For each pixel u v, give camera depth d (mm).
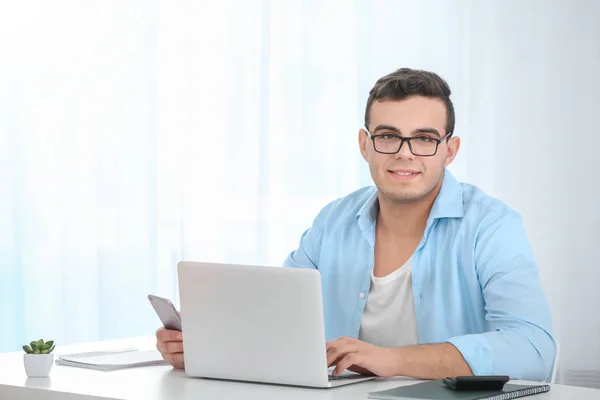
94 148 4688
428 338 2428
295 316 1929
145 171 4742
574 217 4301
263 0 4762
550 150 4336
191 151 4805
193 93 4809
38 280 4582
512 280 2295
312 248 2764
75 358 2350
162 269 4762
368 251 2584
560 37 4320
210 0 4809
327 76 4695
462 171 4465
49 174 4613
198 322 2059
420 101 2336
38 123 4605
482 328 2406
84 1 4680
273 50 4754
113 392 1908
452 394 1778
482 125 4438
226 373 2041
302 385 1956
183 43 4801
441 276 2430
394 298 2508
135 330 4723
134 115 4734
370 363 2000
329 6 4684
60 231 4621
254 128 4781
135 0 4742
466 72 4461
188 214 4789
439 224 2463
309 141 4719
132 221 4727
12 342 4531
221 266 2012
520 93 4383
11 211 4555
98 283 4664
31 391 1969
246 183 4789
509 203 4395
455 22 4477
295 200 4738
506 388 1853
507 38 4398
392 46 4582
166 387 1965
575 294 4289
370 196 2678
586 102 4285
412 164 2346
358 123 4645
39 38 4613
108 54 4715
